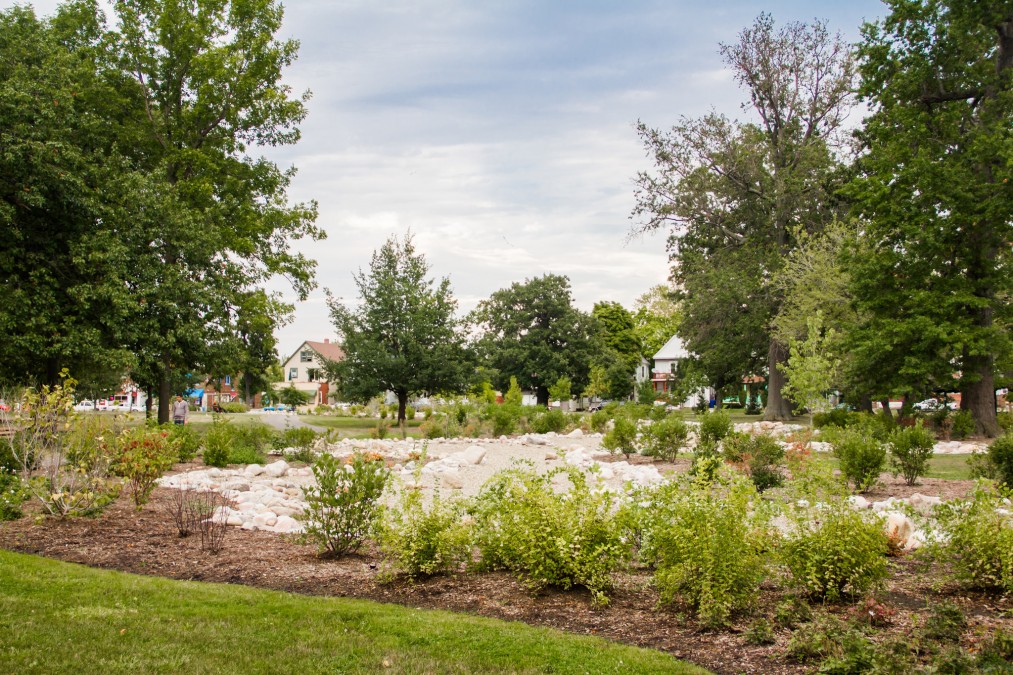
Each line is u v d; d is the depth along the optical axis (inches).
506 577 251.9
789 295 1250.0
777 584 224.8
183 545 301.9
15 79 787.4
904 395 1024.2
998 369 934.4
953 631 179.5
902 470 488.1
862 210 950.4
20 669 171.8
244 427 771.4
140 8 1035.9
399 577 255.3
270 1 1094.4
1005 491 245.1
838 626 184.5
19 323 764.6
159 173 904.3
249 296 1094.4
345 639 194.1
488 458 706.2
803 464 394.9
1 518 345.1
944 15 904.3
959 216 826.8
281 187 1144.8
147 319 847.7
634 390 2642.7
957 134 888.3
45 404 371.6
